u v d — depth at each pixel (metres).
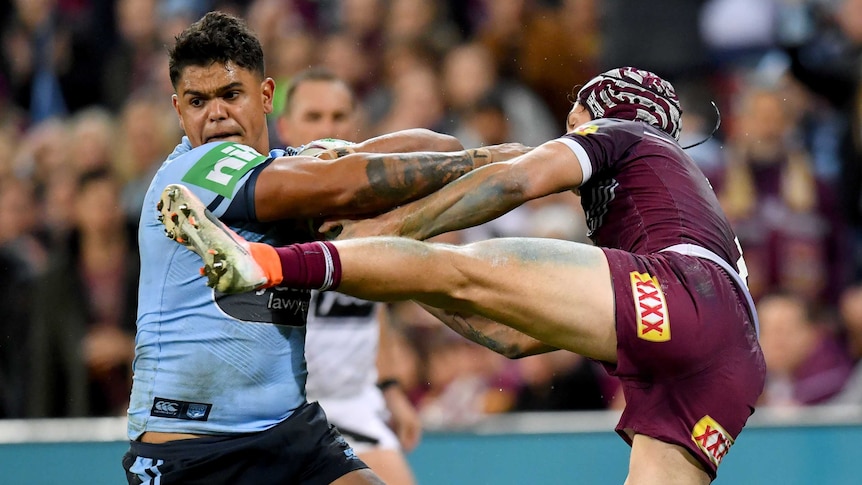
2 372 22.78
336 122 17.52
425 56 28.66
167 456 10.77
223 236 10.08
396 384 17.67
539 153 11.69
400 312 23.27
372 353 16.91
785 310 22.73
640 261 11.46
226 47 11.37
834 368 22.75
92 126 26.48
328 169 11.02
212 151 11.09
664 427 11.38
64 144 26.25
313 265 10.34
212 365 10.76
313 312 16.50
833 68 27.67
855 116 26.70
